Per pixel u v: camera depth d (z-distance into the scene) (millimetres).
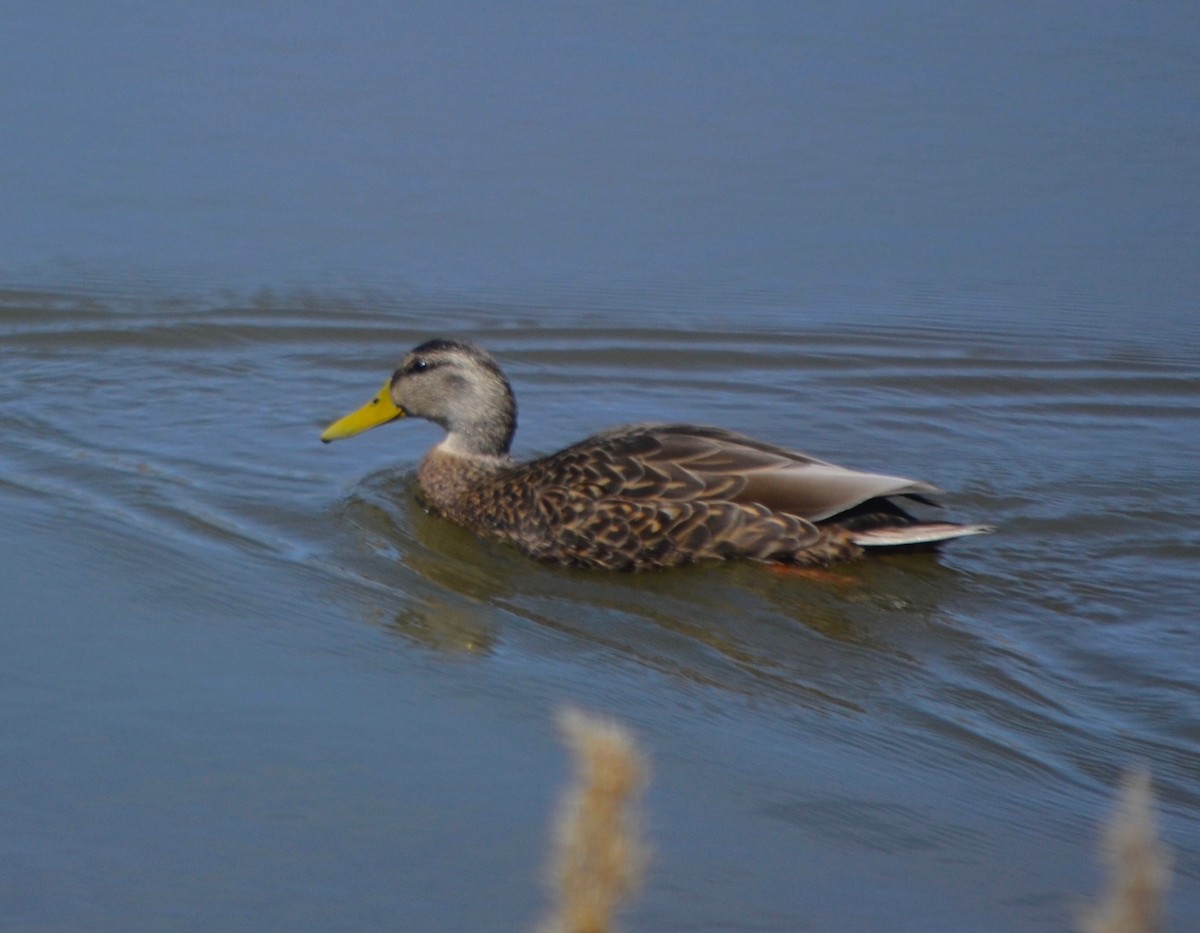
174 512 13398
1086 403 17844
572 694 10281
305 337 18891
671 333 19312
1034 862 8367
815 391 18109
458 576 12484
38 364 17703
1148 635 11727
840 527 12547
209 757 8992
